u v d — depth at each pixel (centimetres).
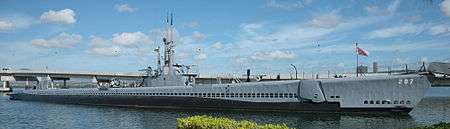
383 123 3547
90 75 11162
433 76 3859
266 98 4497
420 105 5997
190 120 1717
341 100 4116
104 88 5962
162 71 5600
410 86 3834
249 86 4609
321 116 4044
